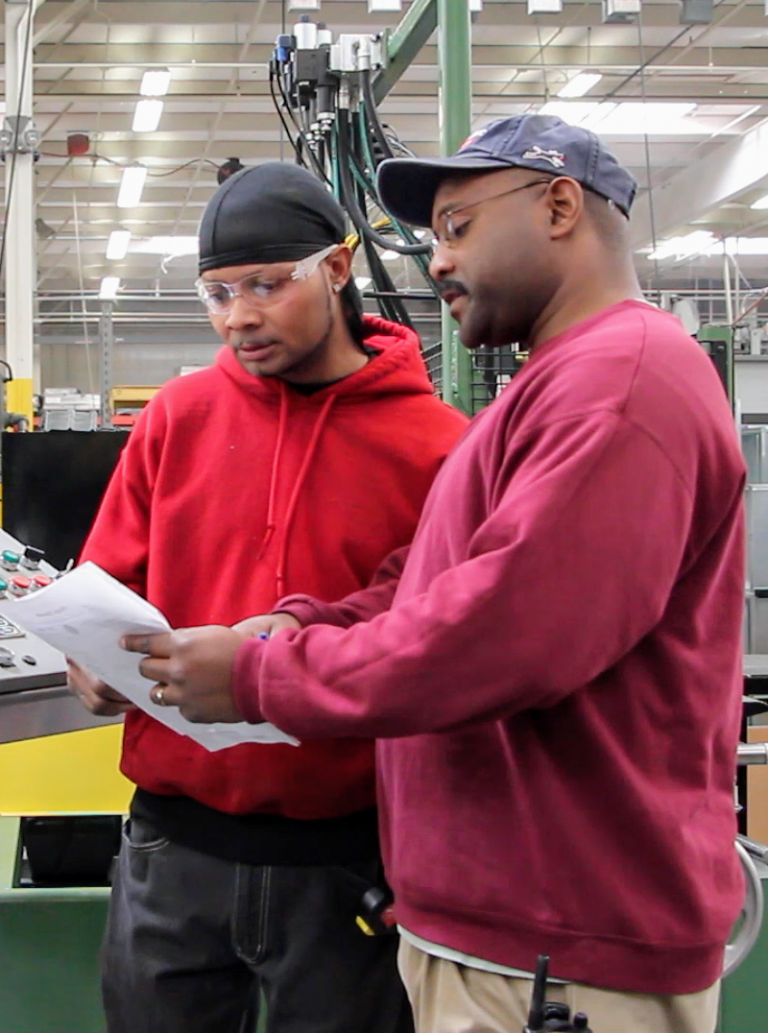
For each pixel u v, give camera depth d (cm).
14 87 489
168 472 123
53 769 185
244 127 763
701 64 677
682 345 88
